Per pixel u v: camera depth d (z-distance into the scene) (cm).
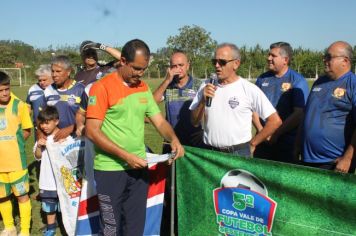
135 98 377
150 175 431
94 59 599
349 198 339
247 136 429
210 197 414
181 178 429
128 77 365
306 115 435
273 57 509
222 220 411
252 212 392
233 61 421
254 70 4884
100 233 400
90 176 433
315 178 353
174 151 399
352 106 399
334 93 411
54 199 480
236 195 398
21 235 489
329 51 411
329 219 351
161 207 439
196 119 459
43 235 505
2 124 471
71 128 475
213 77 442
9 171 475
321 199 353
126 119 375
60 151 459
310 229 362
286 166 367
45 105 527
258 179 383
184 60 506
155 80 4559
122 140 376
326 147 416
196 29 3788
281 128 493
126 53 355
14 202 602
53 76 512
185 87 513
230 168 397
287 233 375
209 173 410
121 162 379
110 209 383
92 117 365
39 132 473
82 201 435
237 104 421
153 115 399
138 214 400
